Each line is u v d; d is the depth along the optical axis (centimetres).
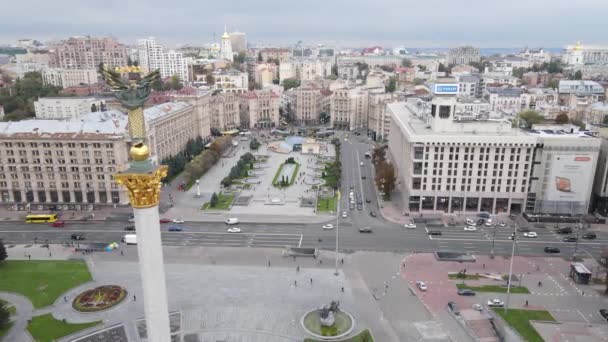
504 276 14412
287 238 17388
